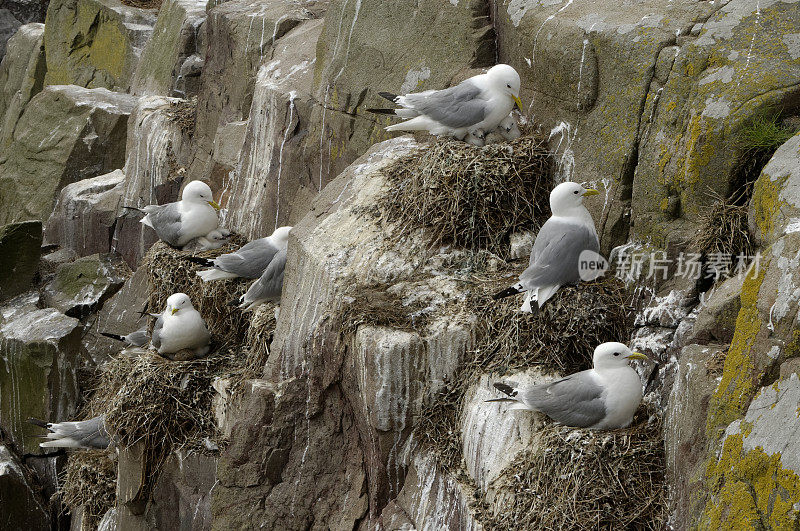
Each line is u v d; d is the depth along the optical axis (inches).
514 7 356.2
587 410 253.8
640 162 294.2
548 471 251.8
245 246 398.9
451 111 330.0
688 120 280.1
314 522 325.7
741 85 269.4
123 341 508.1
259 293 370.9
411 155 357.4
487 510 265.1
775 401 205.2
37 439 504.1
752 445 205.0
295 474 328.2
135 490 377.4
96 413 462.3
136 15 766.5
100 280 579.5
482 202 318.3
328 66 438.0
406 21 403.5
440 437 291.1
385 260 322.0
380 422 296.2
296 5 548.1
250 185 476.1
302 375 328.5
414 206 327.3
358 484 318.0
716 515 210.1
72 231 627.5
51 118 695.7
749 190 267.3
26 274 576.1
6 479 482.6
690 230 278.1
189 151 579.2
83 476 427.5
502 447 271.4
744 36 278.8
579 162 318.7
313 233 345.7
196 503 362.0
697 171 273.6
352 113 422.0
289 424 328.8
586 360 284.4
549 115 335.6
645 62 294.5
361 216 343.6
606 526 240.2
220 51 553.6
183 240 438.6
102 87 778.8
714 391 229.9
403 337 293.9
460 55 380.5
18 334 512.7
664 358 273.1
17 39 925.2
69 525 497.4
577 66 316.2
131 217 595.8
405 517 295.1
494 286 304.2
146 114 603.2
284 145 455.8
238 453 329.4
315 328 324.2
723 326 245.1
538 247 287.1
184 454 366.6
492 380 283.6
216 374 378.9
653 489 243.3
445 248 321.7
